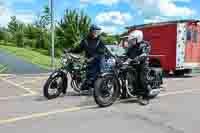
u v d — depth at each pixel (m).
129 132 5.35
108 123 5.91
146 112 6.83
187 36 15.27
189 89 10.33
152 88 8.12
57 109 7.08
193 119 6.25
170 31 15.16
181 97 8.71
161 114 6.65
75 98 8.44
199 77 15.05
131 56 8.04
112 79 7.44
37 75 15.63
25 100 8.16
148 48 8.17
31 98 8.47
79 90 8.67
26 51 43.22
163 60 15.43
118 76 7.87
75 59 8.48
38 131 5.39
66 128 5.57
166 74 15.71
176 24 14.96
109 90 7.38
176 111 6.95
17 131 5.38
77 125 5.77
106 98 7.43
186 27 15.21
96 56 8.21
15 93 9.34
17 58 29.75
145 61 7.97
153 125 5.79
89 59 8.30
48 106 7.40
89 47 8.40
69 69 8.52
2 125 5.74
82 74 8.43
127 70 7.90
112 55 7.95
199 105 7.62
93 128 5.58
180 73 15.97
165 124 5.86
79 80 8.53
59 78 8.54
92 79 8.30
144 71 7.90
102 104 7.28
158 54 15.65
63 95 8.91
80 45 8.60
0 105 7.48
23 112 6.76
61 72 8.52
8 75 15.53
